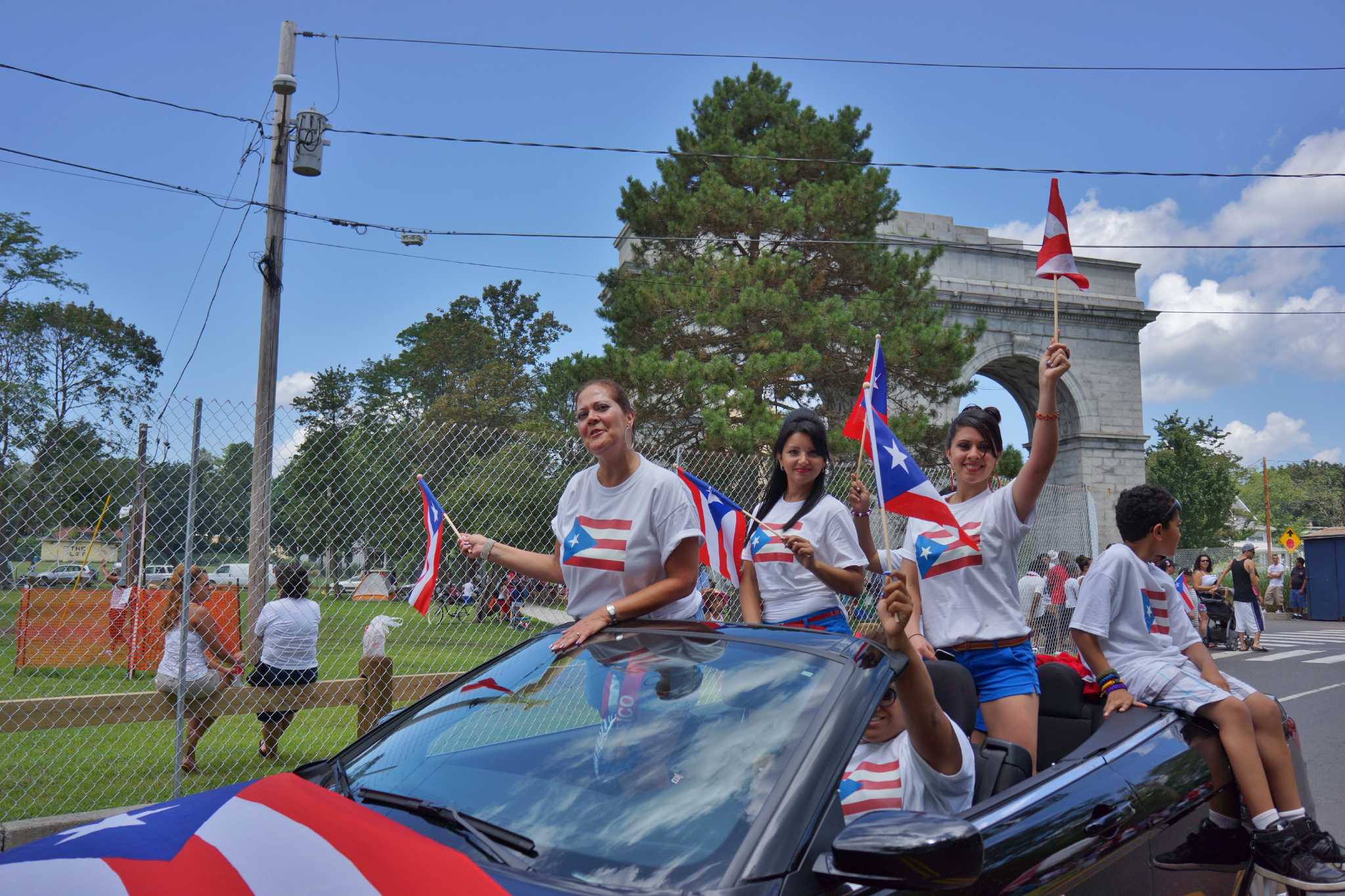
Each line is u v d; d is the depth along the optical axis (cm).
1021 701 357
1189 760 299
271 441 651
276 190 1170
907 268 1992
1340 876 298
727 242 1931
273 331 1148
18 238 3778
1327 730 905
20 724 559
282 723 680
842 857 175
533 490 738
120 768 647
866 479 959
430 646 705
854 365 1816
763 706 226
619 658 261
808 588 433
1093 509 1292
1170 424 4900
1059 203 367
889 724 248
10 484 569
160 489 618
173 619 621
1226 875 299
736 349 1828
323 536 670
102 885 178
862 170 2025
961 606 368
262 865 182
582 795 211
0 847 468
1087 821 243
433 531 445
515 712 249
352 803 214
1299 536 2877
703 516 451
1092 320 3306
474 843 196
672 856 187
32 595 732
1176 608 376
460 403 4059
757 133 2084
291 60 1195
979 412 391
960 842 171
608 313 1947
